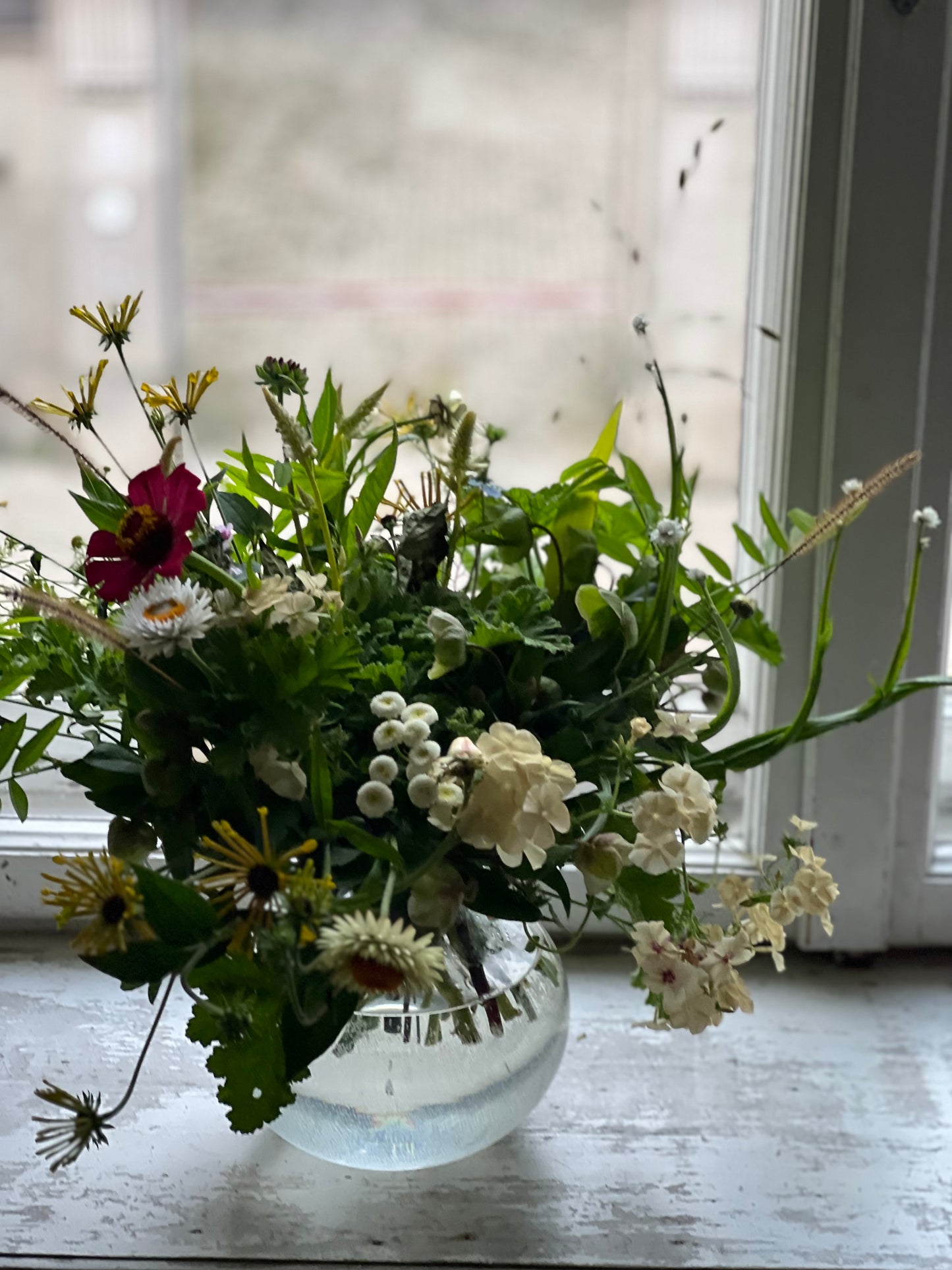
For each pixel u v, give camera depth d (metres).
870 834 0.90
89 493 0.59
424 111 3.02
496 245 2.99
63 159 2.90
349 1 2.97
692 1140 0.72
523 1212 0.66
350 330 3.04
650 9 2.23
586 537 0.69
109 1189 0.67
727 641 0.61
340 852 0.52
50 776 0.96
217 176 3.00
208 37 2.98
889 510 0.86
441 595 0.61
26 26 2.81
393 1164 0.65
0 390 0.58
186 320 3.04
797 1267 0.63
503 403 2.79
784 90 0.87
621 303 1.97
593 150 2.72
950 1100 0.77
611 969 0.91
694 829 0.52
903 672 0.89
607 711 0.60
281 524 0.66
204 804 0.55
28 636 0.59
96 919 0.48
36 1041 0.79
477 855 0.56
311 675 0.51
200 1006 0.50
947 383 0.86
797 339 0.85
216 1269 0.62
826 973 0.92
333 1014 0.51
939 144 0.82
